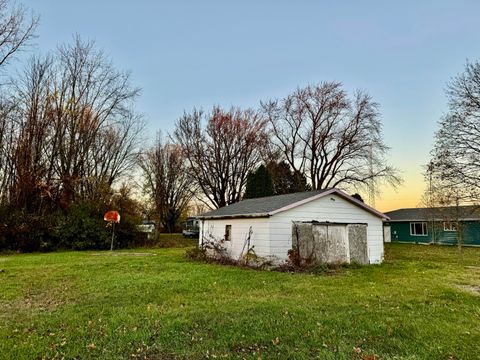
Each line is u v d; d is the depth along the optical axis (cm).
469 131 2078
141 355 409
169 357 404
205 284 855
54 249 2086
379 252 1502
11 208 2102
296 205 1328
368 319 545
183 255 1677
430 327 512
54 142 2342
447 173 2166
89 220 2212
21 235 1981
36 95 2278
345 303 660
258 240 1334
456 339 464
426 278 1012
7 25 2038
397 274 1104
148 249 2255
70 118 2453
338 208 1430
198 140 3303
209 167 3278
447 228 2806
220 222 1612
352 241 1433
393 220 3203
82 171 2580
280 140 3228
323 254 1355
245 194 2741
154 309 605
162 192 3744
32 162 2230
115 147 3077
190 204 4103
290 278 980
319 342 448
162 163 3788
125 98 2809
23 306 649
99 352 417
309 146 3078
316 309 607
